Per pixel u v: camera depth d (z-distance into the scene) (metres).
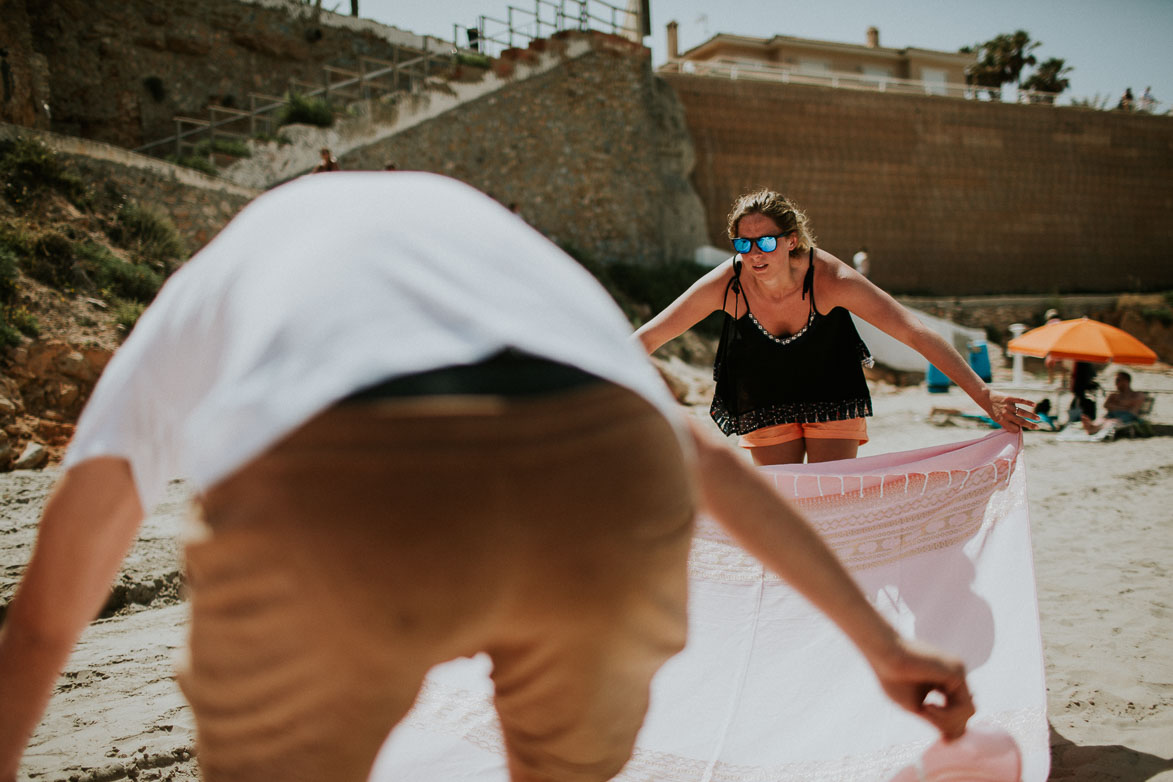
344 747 0.93
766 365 3.35
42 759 2.97
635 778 2.28
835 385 3.33
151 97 22.03
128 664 4.03
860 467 2.77
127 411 1.00
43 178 13.66
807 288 3.21
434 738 2.42
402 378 0.85
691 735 2.36
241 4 23.30
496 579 0.88
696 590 2.60
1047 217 33.34
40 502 6.94
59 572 1.00
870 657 1.26
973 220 32.09
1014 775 1.57
